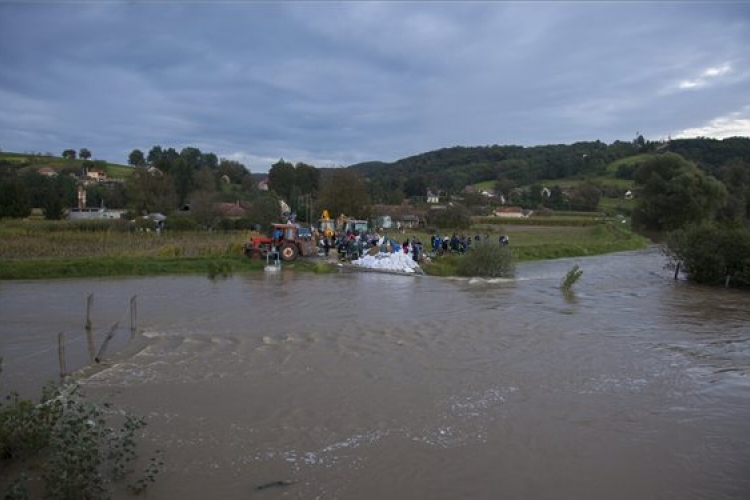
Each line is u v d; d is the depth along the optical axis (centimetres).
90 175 12525
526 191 14400
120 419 1019
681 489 813
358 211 6931
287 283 2673
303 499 766
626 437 980
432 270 3111
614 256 4647
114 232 4688
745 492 807
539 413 1079
